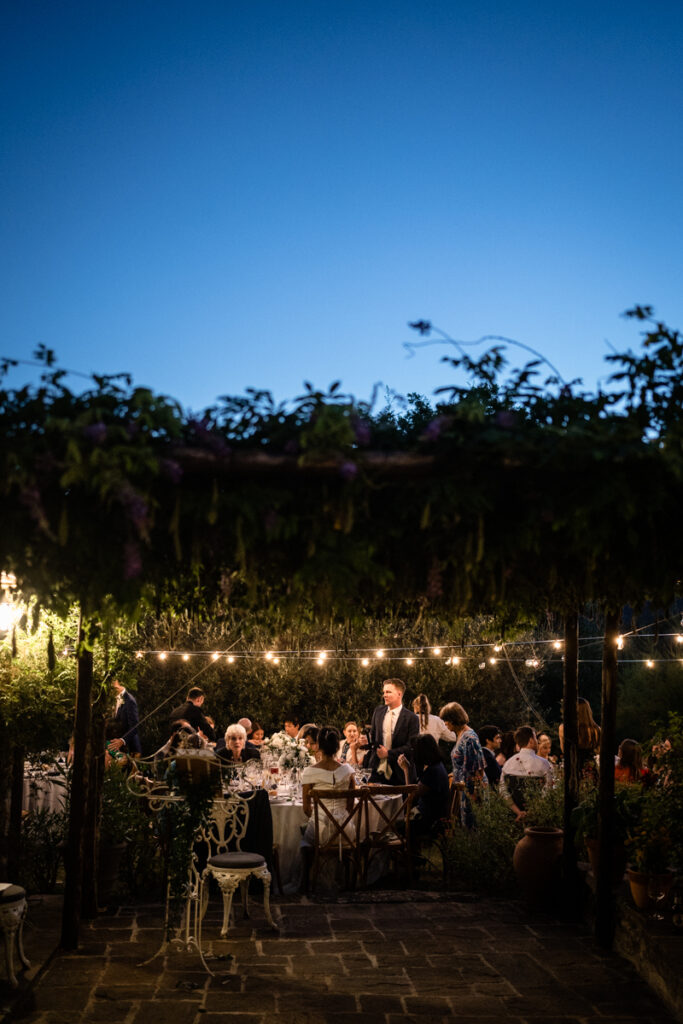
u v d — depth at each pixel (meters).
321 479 3.71
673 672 13.68
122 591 3.68
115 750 8.16
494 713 14.18
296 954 5.74
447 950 5.86
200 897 5.63
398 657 13.99
